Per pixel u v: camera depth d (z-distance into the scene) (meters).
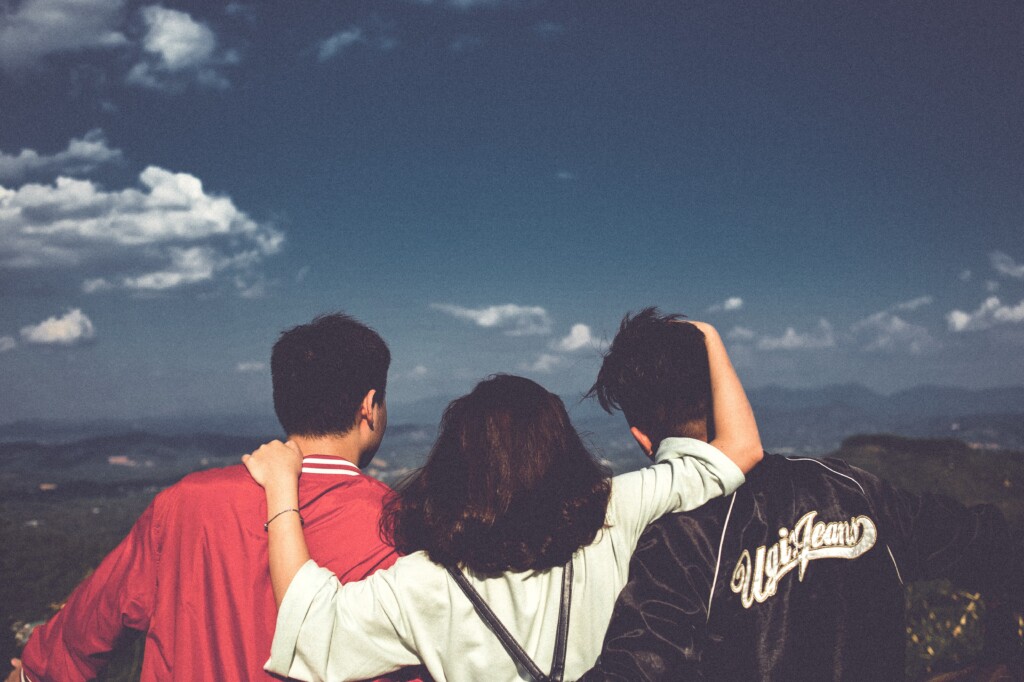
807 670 1.39
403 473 1.53
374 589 1.41
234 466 1.64
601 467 1.50
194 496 1.55
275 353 1.71
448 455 1.44
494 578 1.40
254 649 1.45
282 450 1.62
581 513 1.39
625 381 1.62
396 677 1.50
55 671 1.57
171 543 1.52
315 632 1.37
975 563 1.54
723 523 1.46
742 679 1.39
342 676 1.39
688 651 1.39
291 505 1.50
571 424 1.48
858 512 1.47
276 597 1.42
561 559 1.38
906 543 1.50
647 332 1.62
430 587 1.40
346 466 1.65
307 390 1.66
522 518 1.36
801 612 1.41
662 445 1.60
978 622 3.96
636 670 1.34
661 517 1.50
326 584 1.41
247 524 1.52
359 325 1.74
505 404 1.44
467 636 1.40
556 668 1.38
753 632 1.40
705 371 1.60
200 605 1.48
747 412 1.56
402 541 1.48
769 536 1.44
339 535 1.54
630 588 1.43
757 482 1.51
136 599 1.52
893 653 1.46
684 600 1.41
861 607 1.44
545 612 1.40
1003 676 1.61
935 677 1.72
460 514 1.37
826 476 1.52
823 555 1.44
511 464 1.38
